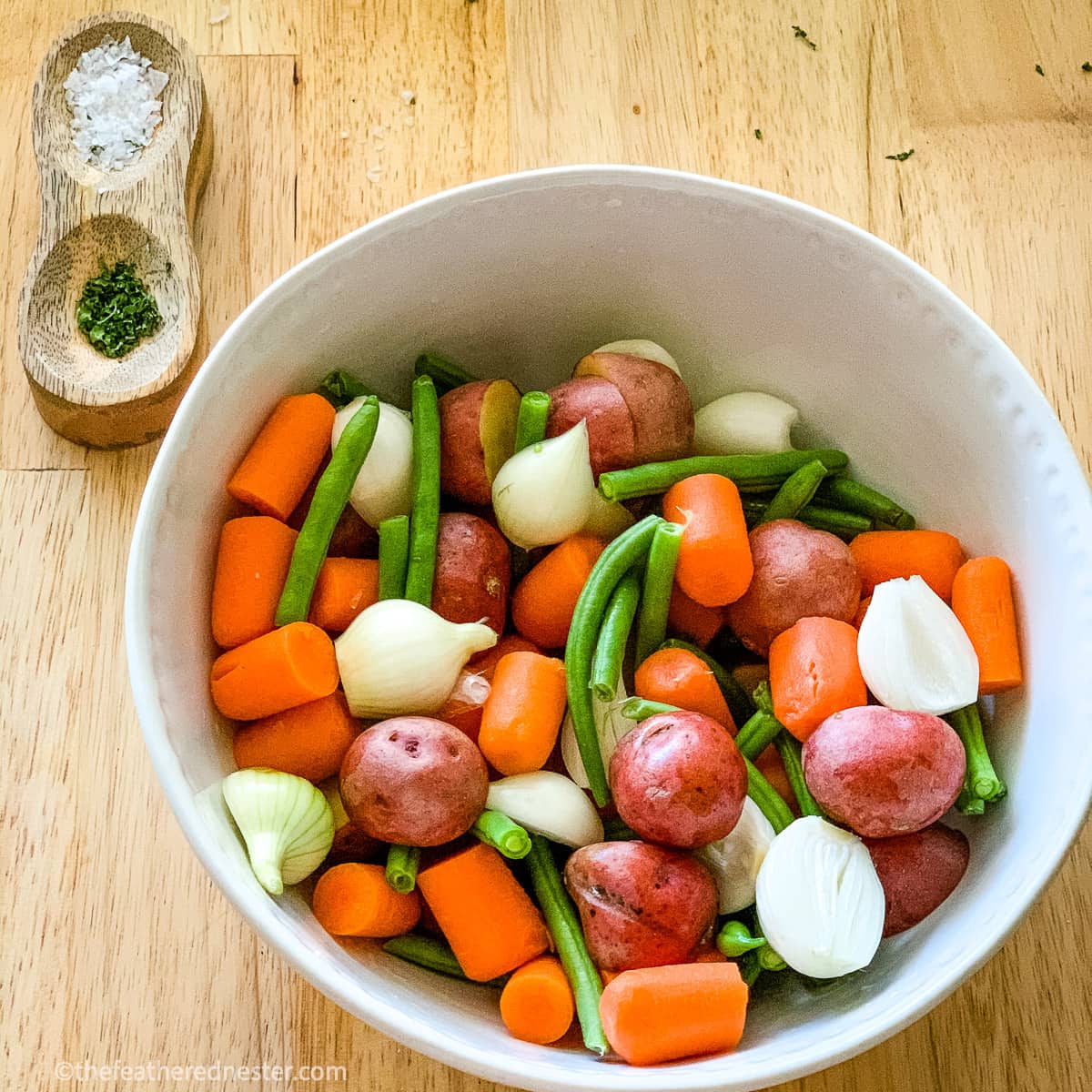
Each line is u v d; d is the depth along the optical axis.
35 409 0.54
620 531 0.49
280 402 0.47
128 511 0.54
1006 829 0.45
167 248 0.53
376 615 0.45
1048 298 0.55
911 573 0.48
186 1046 0.49
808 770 0.44
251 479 0.46
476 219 0.46
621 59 0.57
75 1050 0.49
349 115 0.56
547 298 0.50
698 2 0.57
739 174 0.56
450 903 0.43
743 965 0.44
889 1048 0.49
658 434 0.48
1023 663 0.46
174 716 0.42
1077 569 0.44
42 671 0.52
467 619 0.46
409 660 0.45
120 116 0.54
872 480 0.51
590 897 0.43
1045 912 0.50
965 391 0.47
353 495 0.47
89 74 0.55
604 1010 0.41
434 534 0.46
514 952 0.43
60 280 0.53
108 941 0.50
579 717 0.45
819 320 0.49
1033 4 0.57
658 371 0.48
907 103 0.57
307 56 0.57
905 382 0.48
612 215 0.47
